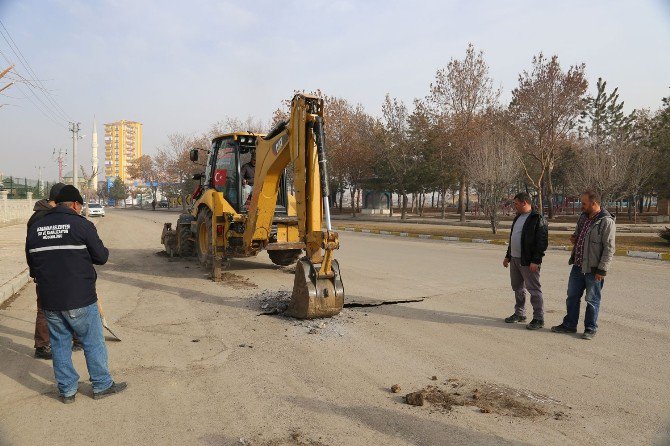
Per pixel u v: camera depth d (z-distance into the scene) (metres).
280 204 10.88
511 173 23.11
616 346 5.69
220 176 11.12
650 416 3.88
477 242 19.27
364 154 43.06
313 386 4.48
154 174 88.44
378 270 11.43
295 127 7.10
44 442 3.47
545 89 27.72
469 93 33.44
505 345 5.73
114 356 5.30
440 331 6.30
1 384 4.57
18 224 28.59
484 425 3.71
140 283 9.75
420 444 3.42
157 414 3.92
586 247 5.98
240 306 7.66
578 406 4.07
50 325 4.12
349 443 3.43
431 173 37.28
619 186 24.28
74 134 43.50
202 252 11.91
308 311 6.61
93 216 46.25
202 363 5.09
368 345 5.70
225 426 3.71
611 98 40.69
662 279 9.97
